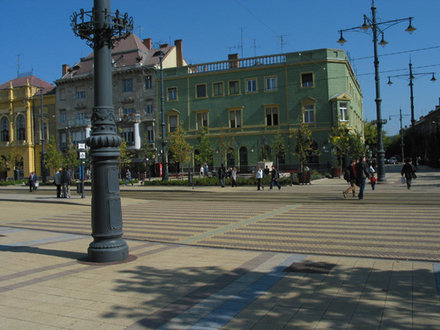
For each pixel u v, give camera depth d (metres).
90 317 4.68
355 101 59.25
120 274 6.51
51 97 62.03
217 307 4.93
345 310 4.72
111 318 4.64
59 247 9.01
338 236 9.41
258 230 10.69
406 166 22.00
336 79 47.25
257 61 50.00
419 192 19.88
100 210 7.43
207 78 51.69
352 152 41.97
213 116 51.47
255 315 4.64
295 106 48.03
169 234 10.58
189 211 15.80
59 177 23.59
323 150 46.75
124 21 7.67
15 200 21.95
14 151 64.12
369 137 85.06
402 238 8.88
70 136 55.88
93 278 6.30
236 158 50.34
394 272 6.28
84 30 7.41
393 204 15.30
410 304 4.84
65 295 5.48
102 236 7.41
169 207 17.77
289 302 5.04
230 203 18.64
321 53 47.16
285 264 7.00
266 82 49.41
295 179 32.16
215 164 51.31
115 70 55.53
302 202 17.64
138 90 55.06
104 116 7.49
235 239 9.55
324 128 46.78
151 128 54.50
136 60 56.06
